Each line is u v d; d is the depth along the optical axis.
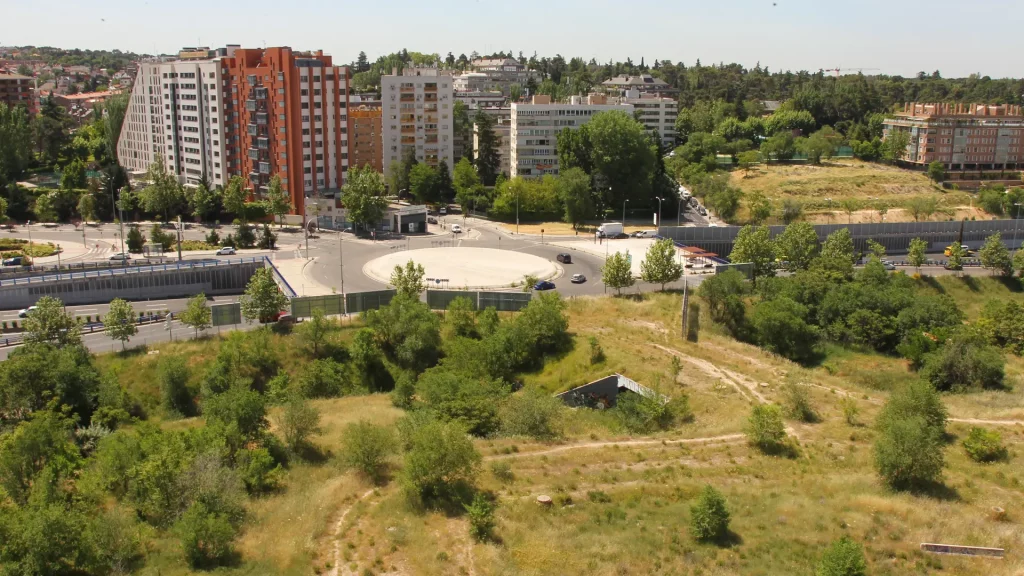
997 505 57.06
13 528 50.38
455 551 51.41
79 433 78.12
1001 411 78.00
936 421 70.00
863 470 64.19
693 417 81.00
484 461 65.81
